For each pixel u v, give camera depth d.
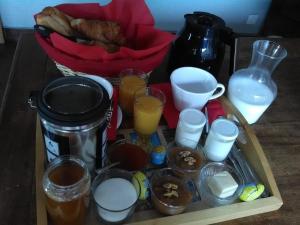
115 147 0.72
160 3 1.67
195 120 0.72
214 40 0.86
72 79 0.60
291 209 0.69
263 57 0.91
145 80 0.83
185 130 0.73
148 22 0.91
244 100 0.84
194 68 0.83
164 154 0.71
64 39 0.73
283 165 0.78
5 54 1.83
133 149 0.72
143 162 0.70
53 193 0.51
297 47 1.19
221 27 0.86
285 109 0.94
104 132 0.59
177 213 0.63
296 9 1.77
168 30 1.79
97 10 0.94
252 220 0.66
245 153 0.79
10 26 1.76
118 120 0.77
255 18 1.86
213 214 0.63
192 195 0.67
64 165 0.56
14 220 0.60
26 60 0.96
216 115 0.83
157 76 0.97
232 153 0.78
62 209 0.53
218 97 0.89
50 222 0.59
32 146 0.72
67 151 0.58
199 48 0.87
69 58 0.75
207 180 0.69
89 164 0.63
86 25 0.83
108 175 0.64
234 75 0.90
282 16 1.79
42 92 0.56
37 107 0.54
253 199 0.68
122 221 0.60
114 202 0.59
